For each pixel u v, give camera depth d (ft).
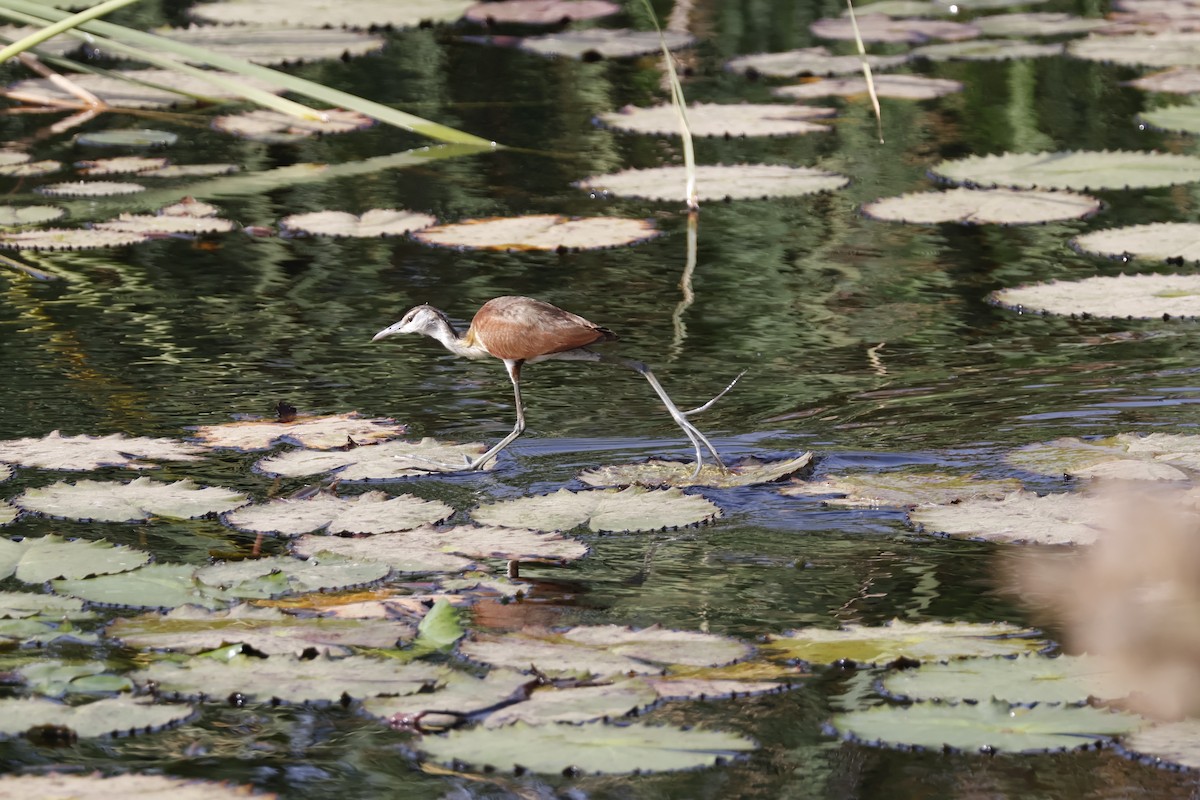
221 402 36.50
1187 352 38.65
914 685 21.71
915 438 33.60
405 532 28.04
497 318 30.99
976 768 20.62
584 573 26.99
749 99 71.46
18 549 27.09
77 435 33.96
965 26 87.92
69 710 21.09
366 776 20.51
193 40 81.87
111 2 51.67
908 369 38.24
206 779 20.01
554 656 22.93
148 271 47.65
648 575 26.89
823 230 51.55
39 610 24.59
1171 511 28.60
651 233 50.26
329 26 86.22
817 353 39.68
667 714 21.79
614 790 20.27
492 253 49.42
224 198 56.13
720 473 31.73
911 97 70.54
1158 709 20.98
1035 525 27.91
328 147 64.49
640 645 23.43
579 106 70.44
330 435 34.01
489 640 23.53
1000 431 33.81
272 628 23.86
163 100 72.08
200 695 21.45
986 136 63.77
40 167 60.44
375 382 38.09
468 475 31.94
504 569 27.17
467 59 79.77
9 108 71.56
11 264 48.24
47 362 39.32
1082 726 20.34
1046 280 45.21
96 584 25.63
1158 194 55.16
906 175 58.18
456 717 20.94
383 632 23.84
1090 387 36.37
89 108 71.26
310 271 47.52
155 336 41.42
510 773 20.67
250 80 75.15
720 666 22.70
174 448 33.12
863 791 20.06
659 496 29.91
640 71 77.92
